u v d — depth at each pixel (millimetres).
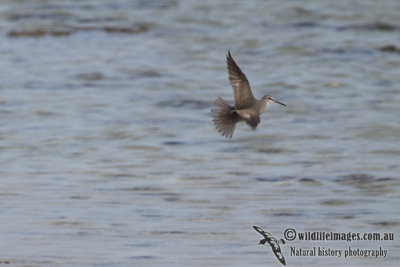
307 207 15953
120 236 14219
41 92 26812
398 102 25984
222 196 16703
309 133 22375
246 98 11266
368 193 16859
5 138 21547
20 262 12891
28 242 13859
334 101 26234
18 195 16641
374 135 22094
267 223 14992
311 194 16812
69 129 22562
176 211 15680
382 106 25484
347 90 27734
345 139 21688
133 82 28531
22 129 22500
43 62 31250
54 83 28141
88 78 28953
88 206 15961
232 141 21594
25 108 24781
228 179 17984
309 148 20781
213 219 15227
